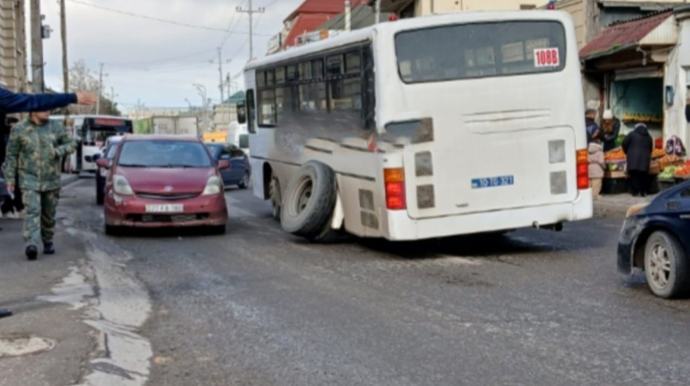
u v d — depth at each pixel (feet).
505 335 23.84
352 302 28.78
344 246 43.45
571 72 38.24
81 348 22.54
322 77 43.50
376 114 36.83
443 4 129.49
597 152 64.64
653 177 66.13
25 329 24.75
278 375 20.53
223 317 26.84
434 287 31.32
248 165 100.48
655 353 21.74
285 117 50.65
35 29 89.25
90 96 26.40
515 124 37.60
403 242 44.11
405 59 36.63
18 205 59.62
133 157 51.29
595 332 24.00
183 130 181.06
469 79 37.06
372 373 20.49
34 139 38.63
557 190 38.24
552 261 36.88
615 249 39.99
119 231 49.70
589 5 81.05
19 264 37.68
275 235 48.83
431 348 22.63
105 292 30.99
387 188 36.73
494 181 37.52
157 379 20.27
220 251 42.22
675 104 65.87
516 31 37.52
